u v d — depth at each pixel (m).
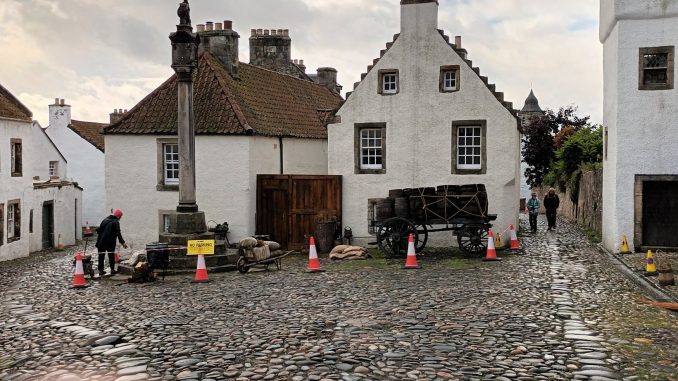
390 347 10.01
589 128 41.84
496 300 13.58
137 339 10.95
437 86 24.58
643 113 20.94
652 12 20.59
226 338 10.80
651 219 21.27
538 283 15.68
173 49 20.23
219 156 25.53
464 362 9.19
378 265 19.97
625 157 21.16
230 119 25.67
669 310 12.61
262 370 8.97
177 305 13.95
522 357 9.41
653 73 21.00
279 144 27.92
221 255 19.77
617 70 21.11
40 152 45.56
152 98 27.61
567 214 41.19
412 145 24.89
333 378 8.57
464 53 24.36
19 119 29.52
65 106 49.88
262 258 19.42
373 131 25.47
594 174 28.97
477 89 24.17
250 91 29.23
